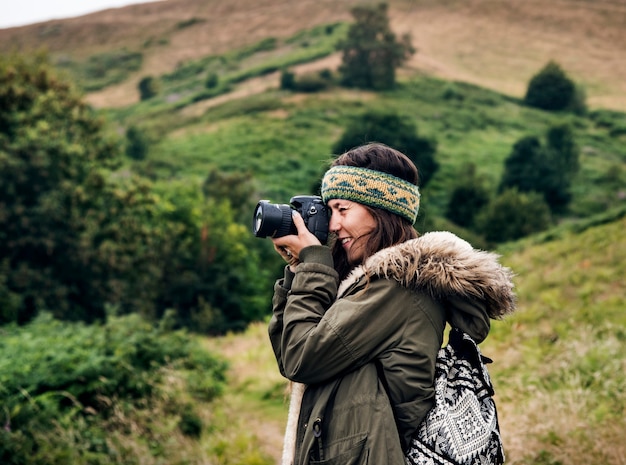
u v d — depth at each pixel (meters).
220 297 35.78
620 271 12.75
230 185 52.97
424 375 1.68
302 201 1.93
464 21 106.00
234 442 7.16
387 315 1.71
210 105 95.44
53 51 132.00
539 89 79.12
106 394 7.37
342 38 109.56
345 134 61.88
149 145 79.44
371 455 1.60
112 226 26.83
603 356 6.63
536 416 5.21
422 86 87.12
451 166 63.22
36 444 5.90
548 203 55.22
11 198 24.91
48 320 11.32
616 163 63.38
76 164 27.39
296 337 1.73
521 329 9.27
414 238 1.90
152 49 128.75
